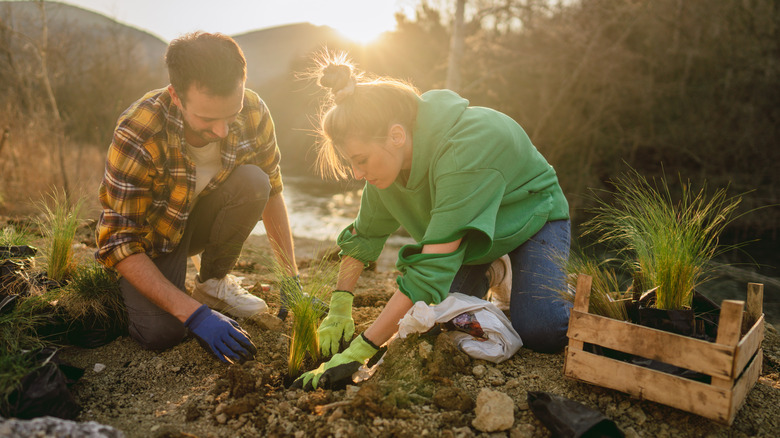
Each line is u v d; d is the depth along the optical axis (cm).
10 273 257
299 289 246
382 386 209
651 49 945
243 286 330
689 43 928
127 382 225
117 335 258
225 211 258
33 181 752
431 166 221
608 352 209
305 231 740
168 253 249
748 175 855
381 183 222
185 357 242
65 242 282
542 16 984
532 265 248
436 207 214
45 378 189
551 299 242
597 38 934
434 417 197
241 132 249
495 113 234
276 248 283
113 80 1198
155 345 245
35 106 891
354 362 215
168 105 221
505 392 214
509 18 1001
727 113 902
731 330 173
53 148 838
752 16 909
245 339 227
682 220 221
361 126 204
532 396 201
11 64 856
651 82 910
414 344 228
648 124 926
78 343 249
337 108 209
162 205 237
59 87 1055
